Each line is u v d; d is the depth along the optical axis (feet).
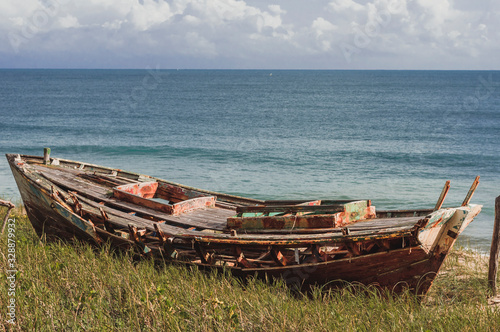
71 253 27.89
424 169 85.81
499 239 25.14
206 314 19.75
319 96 342.44
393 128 153.69
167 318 19.15
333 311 21.06
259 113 209.97
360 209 28.09
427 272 23.35
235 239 24.84
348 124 165.89
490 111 215.31
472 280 27.22
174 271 25.80
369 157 98.53
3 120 171.53
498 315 20.25
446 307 22.25
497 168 86.58
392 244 23.38
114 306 20.84
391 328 19.49
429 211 27.14
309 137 131.95
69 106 240.73
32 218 33.86
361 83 596.70
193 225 29.45
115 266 25.96
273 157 97.91
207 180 74.64
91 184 36.91
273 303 21.58
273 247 24.62
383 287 24.09
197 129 150.20
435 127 155.74
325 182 73.77
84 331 18.43
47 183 32.30
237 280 25.41
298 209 27.94
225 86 512.22
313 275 24.50
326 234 24.34
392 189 68.90
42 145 111.65
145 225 29.35
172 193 37.09
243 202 35.78
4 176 71.36
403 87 477.36
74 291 22.03
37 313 19.04
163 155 100.17
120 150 105.50
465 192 66.59
